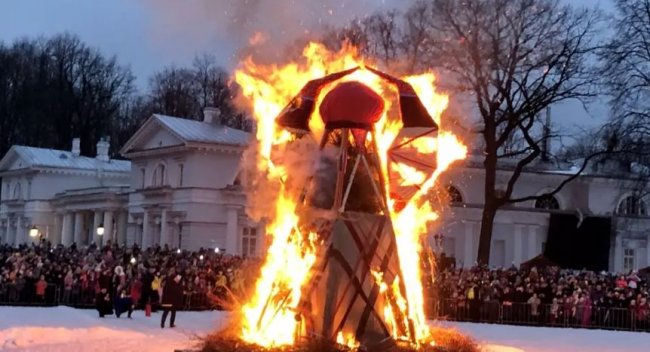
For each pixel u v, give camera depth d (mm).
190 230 59344
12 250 45062
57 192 83062
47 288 33531
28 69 99812
